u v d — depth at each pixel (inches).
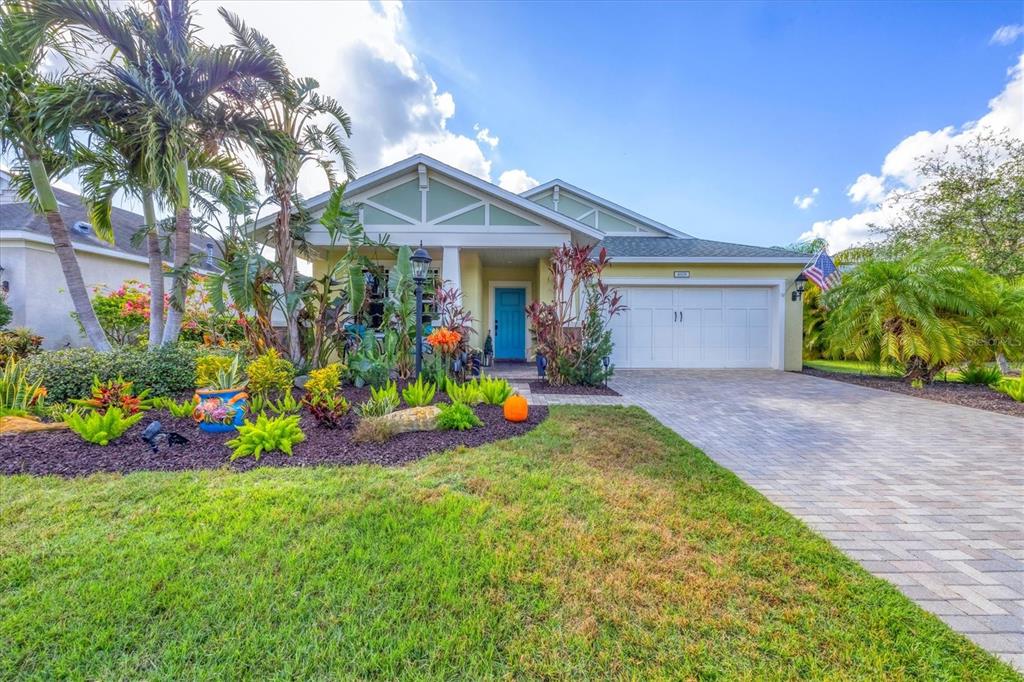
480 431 200.4
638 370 460.1
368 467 152.3
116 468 148.8
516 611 82.4
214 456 161.5
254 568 93.0
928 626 80.6
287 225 303.1
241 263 275.1
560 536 108.7
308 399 226.1
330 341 317.4
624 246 519.2
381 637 75.3
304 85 288.5
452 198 384.2
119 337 401.1
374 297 409.4
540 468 155.8
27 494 126.6
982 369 359.6
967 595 91.4
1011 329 327.6
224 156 307.6
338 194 303.0
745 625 79.7
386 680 67.6
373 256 444.8
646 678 68.5
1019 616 84.7
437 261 460.4
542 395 309.0
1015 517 127.5
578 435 198.5
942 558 105.7
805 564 99.7
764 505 130.0
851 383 374.3
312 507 120.0
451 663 70.8
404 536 106.1
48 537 103.9
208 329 381.1
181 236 275.3
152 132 237.0
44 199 254.2
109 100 237.8
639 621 80.4
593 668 70.2
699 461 167.2
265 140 271.1
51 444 166.6
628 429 210.1
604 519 118.3
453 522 113.6
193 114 258.7
